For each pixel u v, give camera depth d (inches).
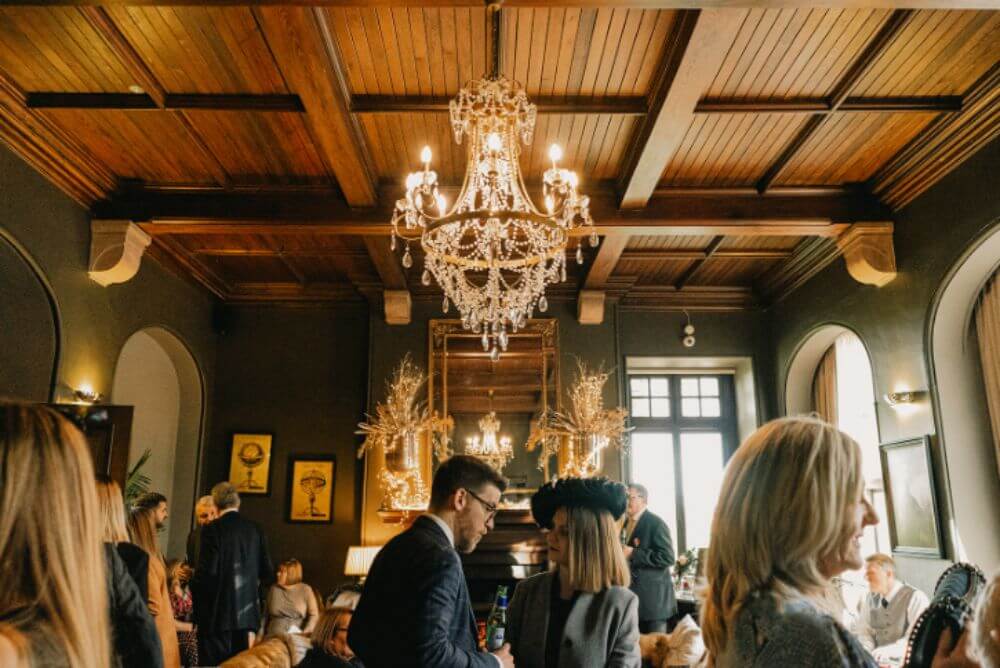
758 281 339.0
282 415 337.7
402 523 298.7
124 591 82.8
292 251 301.1
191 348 318.0
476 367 327.0
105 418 209.6
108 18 158.2
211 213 238.2
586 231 237.5
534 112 169.3
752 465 49.0
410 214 179.3
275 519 327.6
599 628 87.7
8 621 36.8
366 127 202.7
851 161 223.8
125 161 222.4
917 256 225.3
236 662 113.7
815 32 163.5
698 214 240.5
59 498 39.8
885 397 244.5
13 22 160.9
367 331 345.4
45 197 211.2
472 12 155.6
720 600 49.0
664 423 367.2
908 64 176.7
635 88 184.9
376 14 156.8
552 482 94.8
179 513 320.5
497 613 104.6
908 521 232.4
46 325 214.4
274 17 147.6
